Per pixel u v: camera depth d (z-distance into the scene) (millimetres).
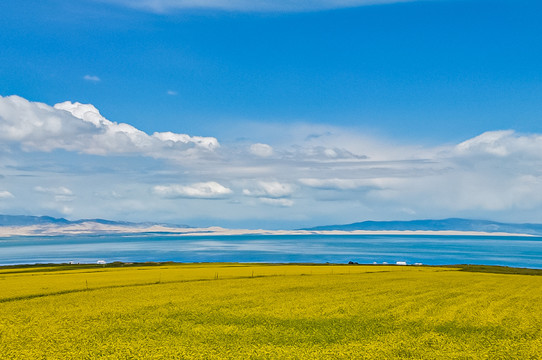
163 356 23391
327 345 25797
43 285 50812
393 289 48969
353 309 36625
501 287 51906
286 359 23031
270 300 40781
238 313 34750
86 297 42125
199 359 22875
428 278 62125
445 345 25766
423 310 36312
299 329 29656
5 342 25859
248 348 24969
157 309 36188
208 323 31297
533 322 32031
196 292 45719
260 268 80250
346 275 66250
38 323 30844
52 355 23453
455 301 40906
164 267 85562
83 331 28734
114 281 55312
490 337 27719
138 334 28062
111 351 24234
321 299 41562
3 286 49969
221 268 80062
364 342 26469
